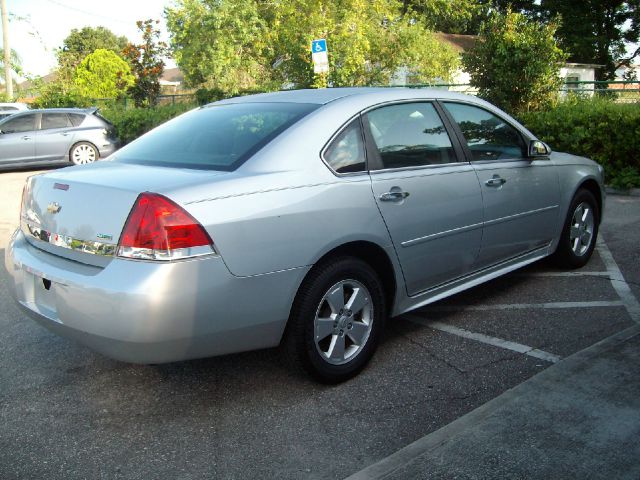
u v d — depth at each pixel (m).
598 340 3.93
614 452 2.56
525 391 3.08
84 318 2.92
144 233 2.82
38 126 15.21
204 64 17.20
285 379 3.59
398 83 19.92
